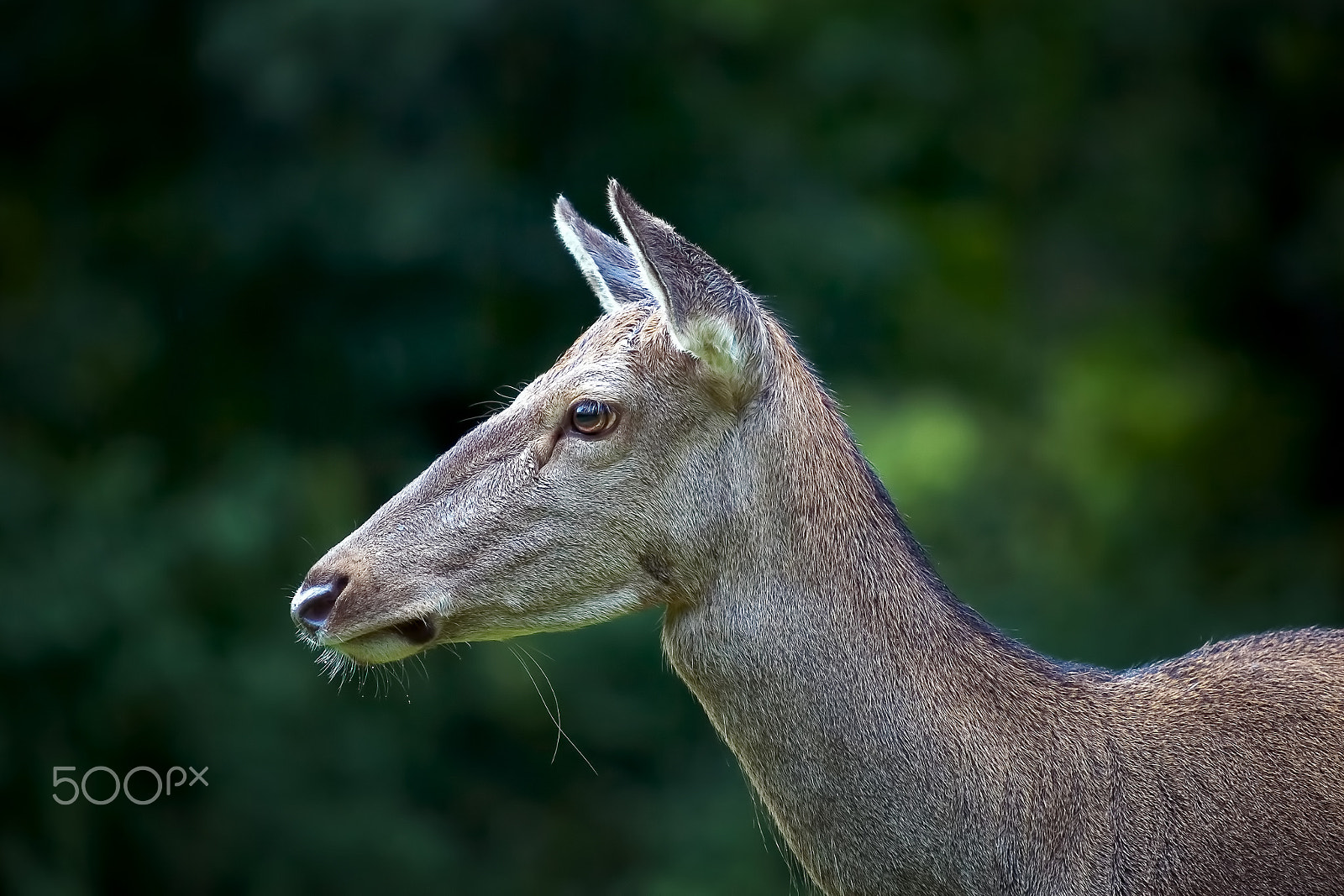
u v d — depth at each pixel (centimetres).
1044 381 2073
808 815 542
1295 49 2134
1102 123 2211
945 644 543
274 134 1473
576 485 545
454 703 1444
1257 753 536
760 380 541
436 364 1468
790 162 1672
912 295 1862
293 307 1493
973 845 529
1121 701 549
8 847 1244
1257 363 2248
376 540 552
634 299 597
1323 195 2148
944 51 1988
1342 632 574
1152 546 1950
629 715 1430
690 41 1659
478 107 1484
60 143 1530
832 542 543
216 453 1518
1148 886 526
